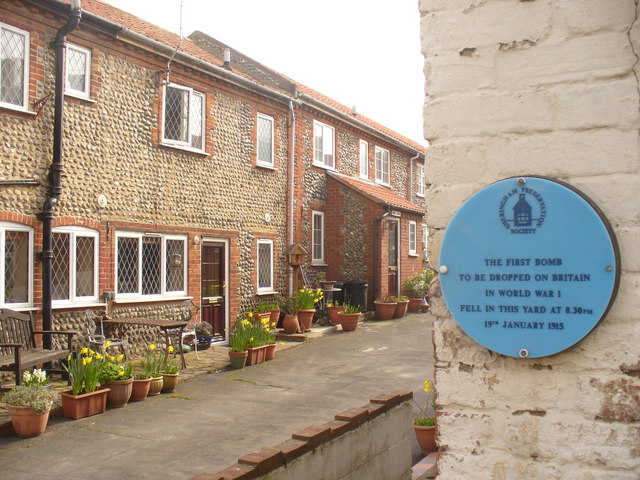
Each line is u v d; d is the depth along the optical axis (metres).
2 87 9.81
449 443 2.56
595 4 2.41
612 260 2.29
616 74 2.37
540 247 2.42
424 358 12.78
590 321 2.32
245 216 15.37
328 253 19.89
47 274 10.14
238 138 15.15
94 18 11.00
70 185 10.84
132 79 12.17
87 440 7.15
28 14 10.12
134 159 12.18
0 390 8.52
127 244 12.14
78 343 10.84
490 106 2.56
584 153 2.40
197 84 13.82
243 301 15.19
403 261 22.11
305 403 9.04
